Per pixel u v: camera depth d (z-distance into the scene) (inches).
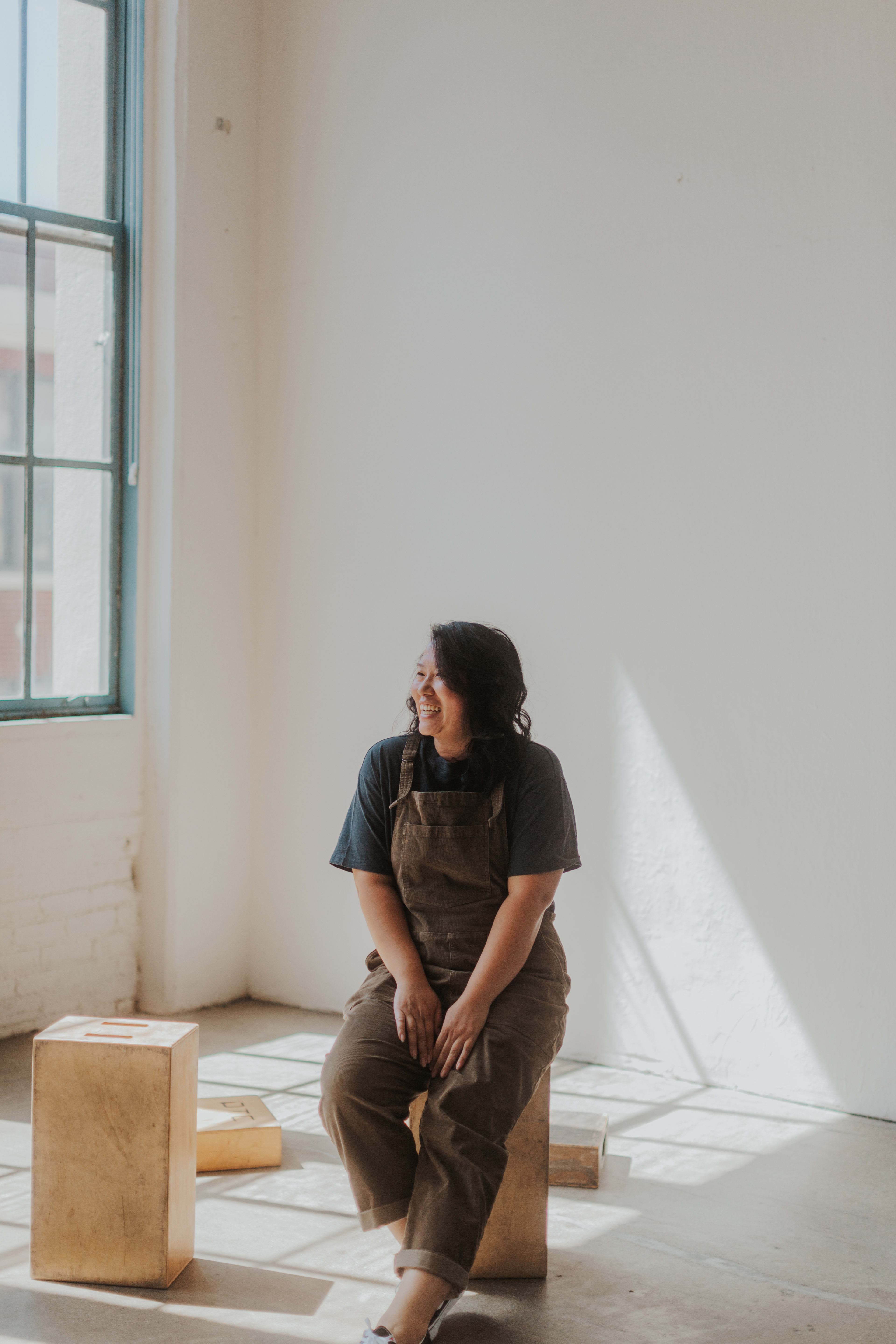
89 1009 160.4
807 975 135.8
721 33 137.4
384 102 161.0
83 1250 91.7
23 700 155.1
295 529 170.7
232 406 169.6
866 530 131.3
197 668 166.4
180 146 160.2
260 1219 104.2
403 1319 76.4
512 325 152.3
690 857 142.6
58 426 157.6
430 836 92.6
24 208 152.2
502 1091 84.2
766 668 137.3
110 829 161.8
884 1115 131.7
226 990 173.0
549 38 148.3
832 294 132.3
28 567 154.6
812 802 135.1
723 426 138.9
